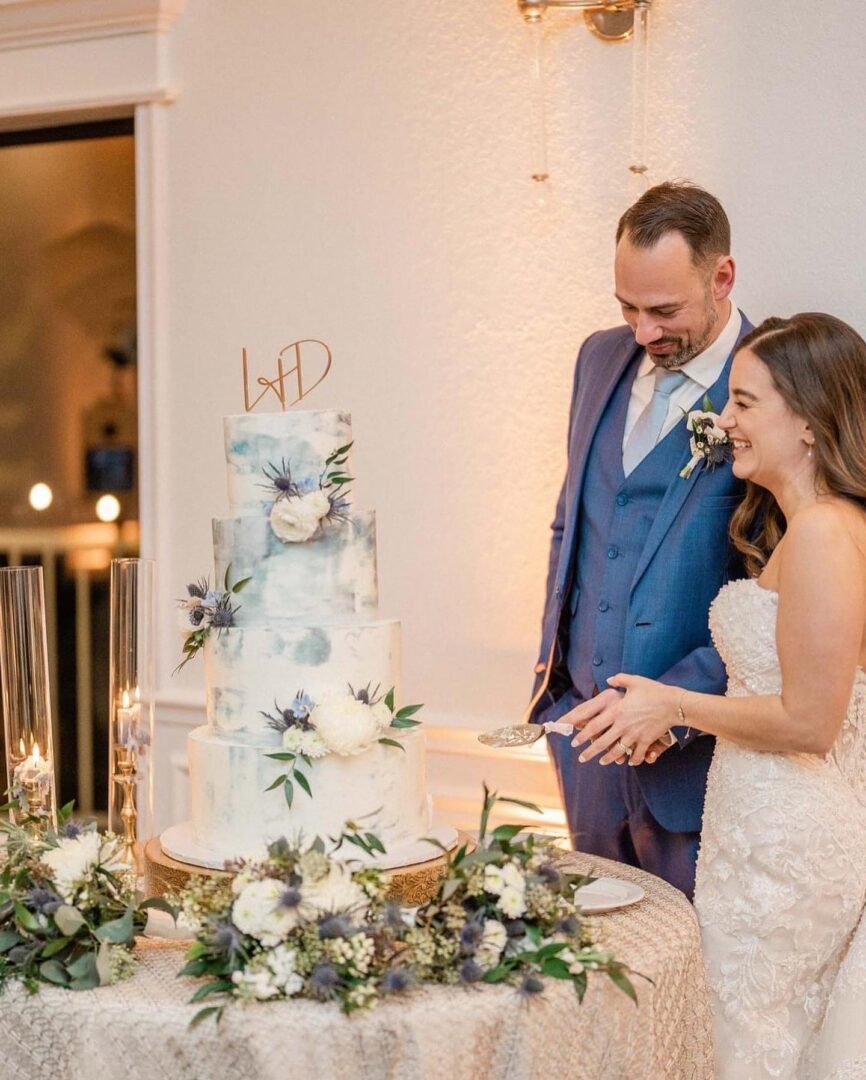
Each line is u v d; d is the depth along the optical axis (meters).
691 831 2.77
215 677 2.39
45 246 4.55
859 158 3.18
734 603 2.49
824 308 3.23
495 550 3.63
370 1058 1.89
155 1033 1.92
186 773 4.02
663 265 2.65
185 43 3.95
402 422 3.73
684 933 2.29
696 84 3.34
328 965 1.90
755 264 3.30
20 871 2.11
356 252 3.77
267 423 2.38
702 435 2.71
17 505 4.68
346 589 2.40
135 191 4.18
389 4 3.69
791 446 2.42
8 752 2.54
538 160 3.50
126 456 4.53
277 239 3.87
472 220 3.62
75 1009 1.96
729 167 3.31
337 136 3.77
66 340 4.57
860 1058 2.36
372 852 2.16
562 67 3.48
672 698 2.46
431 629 3.72
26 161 4.53
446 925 2.00
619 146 3.43
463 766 3.68
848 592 2.26
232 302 3.94
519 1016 1.96
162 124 3.99
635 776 2.83
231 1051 1.90
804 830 2.36
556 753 3.04
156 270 4.02
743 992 2.38
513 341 3.58
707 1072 2.32
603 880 2.53
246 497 2.41
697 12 3.32
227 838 2.32
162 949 2.18
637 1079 2.12
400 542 3.75
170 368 4.03
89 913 2.08
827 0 3.19
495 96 3.57
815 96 3.21
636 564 2.84
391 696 2.33
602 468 2.94
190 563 4.03
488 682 3.65
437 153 3.65
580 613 2.96
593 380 3.04
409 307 3.71
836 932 2.41
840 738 2.47
